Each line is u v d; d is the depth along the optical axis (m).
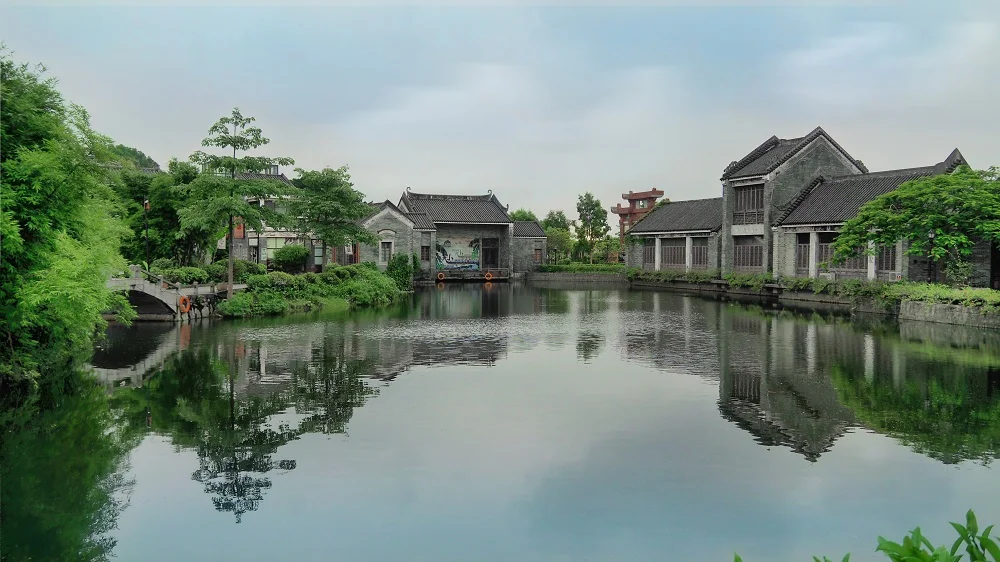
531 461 11.51
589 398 15.63
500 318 32.56
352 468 11.24
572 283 65.00
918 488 10.35
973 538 4.09
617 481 10.64
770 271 46.62
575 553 8.45
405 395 15.95
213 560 8.40
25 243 16.50
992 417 14.01
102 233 19.78
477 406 14.94
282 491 10.38
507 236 69.44
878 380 17.45
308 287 37.94
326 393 16.17
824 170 47.38
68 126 17.52
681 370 18.91
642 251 63.72
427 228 63.97
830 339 24.78
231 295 33.09
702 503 9.85
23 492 10.55
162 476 11.07
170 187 36.19
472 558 8.37
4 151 16.20
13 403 15.62
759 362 20.06
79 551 8.68
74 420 14.17
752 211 48.22
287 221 35.06
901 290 32.34
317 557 8.41
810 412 14.42
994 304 27.41
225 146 32.56
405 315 33.91
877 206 33.25
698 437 12.73
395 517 9.47
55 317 17.31
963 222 30.56
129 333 26.34
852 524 9.20
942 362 19.89
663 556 8.39
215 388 16.81
